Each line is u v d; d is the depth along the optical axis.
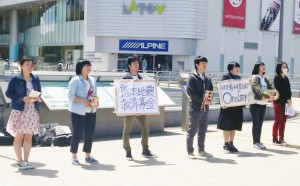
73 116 8.63
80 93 8.63
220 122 10.44
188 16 41.78
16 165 8.55
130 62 9.61
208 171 8.60
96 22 42.53
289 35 50.31
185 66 42.72
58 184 7.30
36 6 55.12
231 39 45.81
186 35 41.81
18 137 8.20
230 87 10.32
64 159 9.25
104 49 42.66
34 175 7.85
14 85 8.12
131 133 13.03
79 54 47.53
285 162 9.67
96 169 8.46
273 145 11.71
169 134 13.09
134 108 9.31
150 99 9.47
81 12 46.22
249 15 46.84
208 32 43.75
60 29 49.72
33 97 8.02
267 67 48.88
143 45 42.03
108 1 42.00
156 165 8.97
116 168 8.60
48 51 52.91
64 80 12.61
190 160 9.55
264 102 10.98
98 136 12.50
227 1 44.66
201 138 9.95
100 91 12.77
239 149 11.03
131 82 9.41
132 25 41.94
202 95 9.59
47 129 11.09
